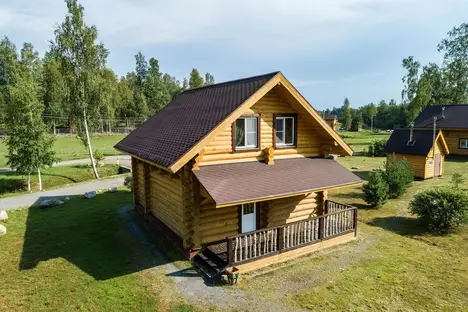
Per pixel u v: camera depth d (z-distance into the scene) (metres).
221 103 11.75
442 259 10.93
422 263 10.60
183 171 10.31
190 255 10.47
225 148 11.14
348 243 12.32
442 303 8.25
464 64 57.00
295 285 9.09
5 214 15.24
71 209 17.27
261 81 11.27
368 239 12.80
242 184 9.89
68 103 28.36
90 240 12.52
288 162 12.48
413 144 26.30
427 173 25.47
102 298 8.30
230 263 9.44
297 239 11.09
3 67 68.88
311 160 13.18
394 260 10.83
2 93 62.16
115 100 81.88
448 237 13.00
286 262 10.55
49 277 9.44
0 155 40.03
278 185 10.34
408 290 8.88
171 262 10.48
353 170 29.92
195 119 11.88
